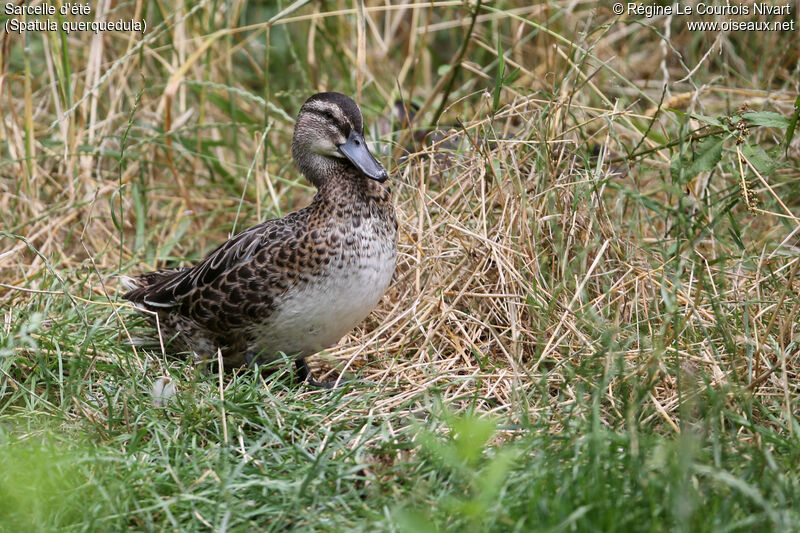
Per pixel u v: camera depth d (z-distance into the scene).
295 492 6.38
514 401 7.46
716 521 5.61
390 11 15.33
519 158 10.11
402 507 6.10
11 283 10.30
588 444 6.38
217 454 6.95
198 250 12.16
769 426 7.38
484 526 5.70
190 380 8.37
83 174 12.04
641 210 10.41
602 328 8.13
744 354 8.00
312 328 8.71
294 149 9.32
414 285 9.70
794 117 8.48
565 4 14.07
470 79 14.08
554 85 10.67
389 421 7.61
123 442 7.31
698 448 6.32
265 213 11.34
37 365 8.34
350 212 8.50
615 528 5.46
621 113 9.60
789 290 8.30
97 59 12.20
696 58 13.45
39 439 7.31
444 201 10.34
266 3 15.77
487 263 9.59
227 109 13.11
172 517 6.09
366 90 14.27
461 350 8.85
